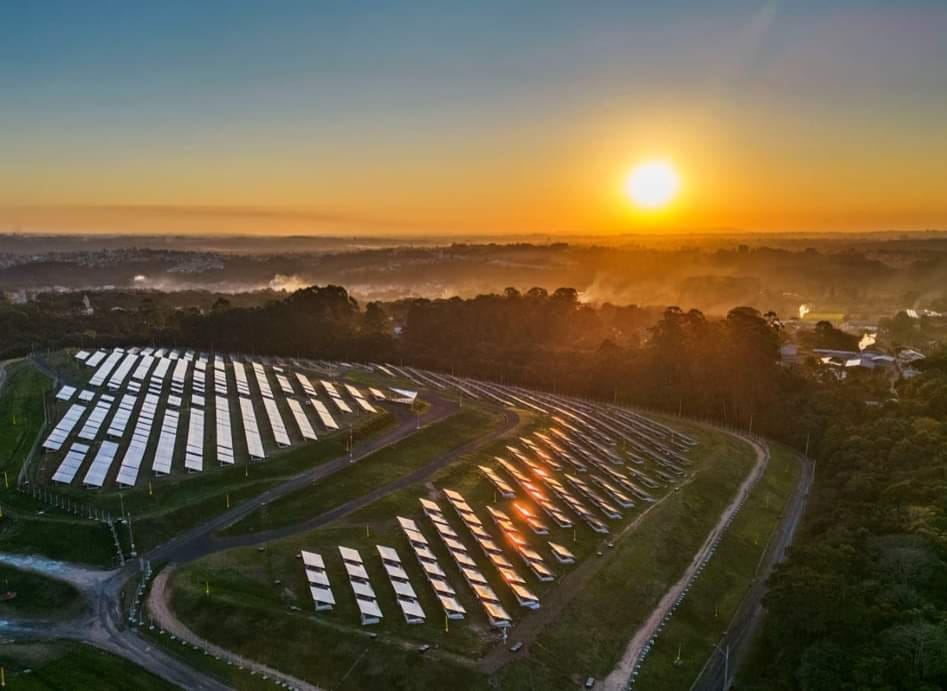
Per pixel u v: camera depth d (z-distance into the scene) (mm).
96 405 178750
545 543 133000
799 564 113438
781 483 186000
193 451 154625
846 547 116188
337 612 102000
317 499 140875
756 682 97438
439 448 177000
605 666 101812
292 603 103500
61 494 130625
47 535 118312
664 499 161000
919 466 159500
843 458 177250
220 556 113812
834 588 98750
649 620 115562
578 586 118812
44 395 185500
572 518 145125
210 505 133500
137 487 135625
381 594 107625
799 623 97625
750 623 119625
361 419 190250
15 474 137875
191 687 86562
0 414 172500
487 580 116125
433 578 112812
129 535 120188
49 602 102562
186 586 104562
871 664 87062
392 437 181500
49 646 92188
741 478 185500
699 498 166125
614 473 173875
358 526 129375
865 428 192000
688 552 139875
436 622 102562
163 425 168125
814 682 87750
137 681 86500
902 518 130750
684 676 103438
